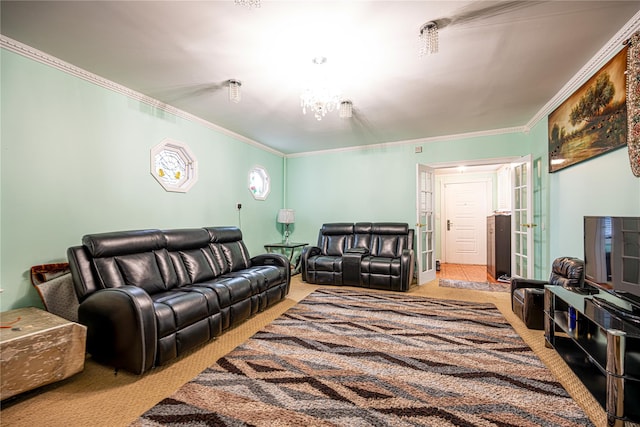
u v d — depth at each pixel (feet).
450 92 9.58
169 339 6.48
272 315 9.91
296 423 4.67
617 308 5.73
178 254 9.46
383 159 16.53
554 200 10.57
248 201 15.24
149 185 10.00
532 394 5.39
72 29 6.27
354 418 4.77
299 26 6.20
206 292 7.72
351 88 9.23
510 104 10.68
